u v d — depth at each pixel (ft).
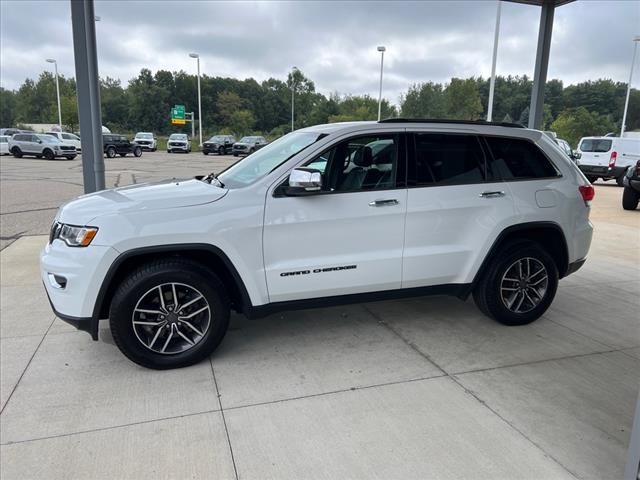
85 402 9.80
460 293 13.23
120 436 8.73
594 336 13.39
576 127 155.02
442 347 12.54
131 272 10.71
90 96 19.35
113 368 11.23
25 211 33.22
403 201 11.99
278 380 10.76
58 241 10.67
